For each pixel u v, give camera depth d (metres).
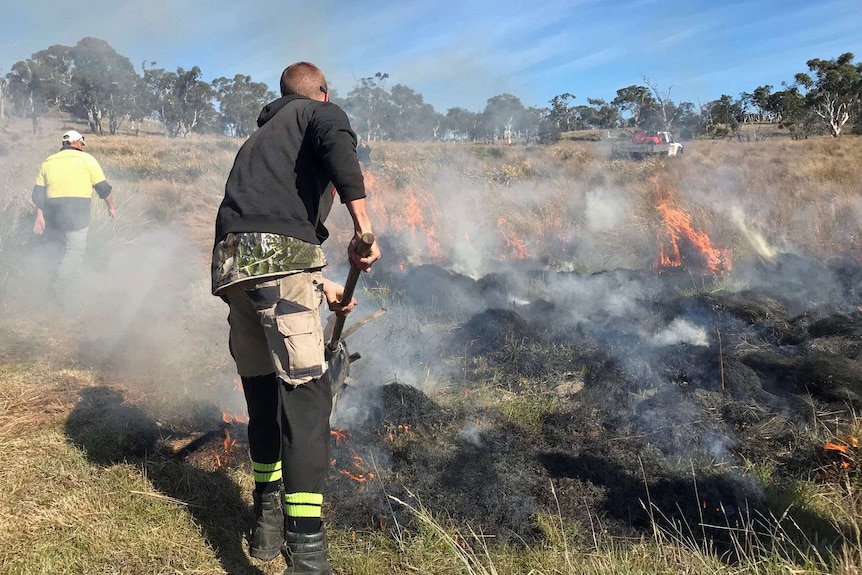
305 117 2.20
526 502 2.60
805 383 3.56
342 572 2.25
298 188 2.15
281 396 2.10
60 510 2.45
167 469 2.80
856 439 2.88
